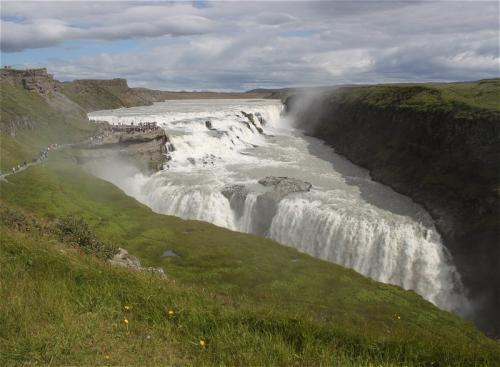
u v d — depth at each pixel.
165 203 72.25
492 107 71.94
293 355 12.22
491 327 47.97
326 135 122.50
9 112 96.00
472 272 53.47
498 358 13.02
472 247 54.72
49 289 14.49
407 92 103.31
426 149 77.19
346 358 12.20
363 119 108.31
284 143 117.25
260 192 69.44
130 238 50.91
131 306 14.35
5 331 11.73
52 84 124.94
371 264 57.84
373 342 13.13
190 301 15.62
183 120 115.31
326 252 60.75
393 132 91.75
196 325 13.66
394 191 73.94
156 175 81.31
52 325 12.34
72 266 17.16
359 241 58.78
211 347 12.53
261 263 45.12
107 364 10.85
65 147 86.12
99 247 30.41
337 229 60.38
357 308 36.41
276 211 65.81
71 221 32.03
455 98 84.56
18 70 116.94
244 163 91.69
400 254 57.03
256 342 12.66
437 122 79.06
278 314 14.82
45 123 102.38
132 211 60.94
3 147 79.19
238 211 68.75
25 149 83.88
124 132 92.94
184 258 45.75
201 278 40.75
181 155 91.81
